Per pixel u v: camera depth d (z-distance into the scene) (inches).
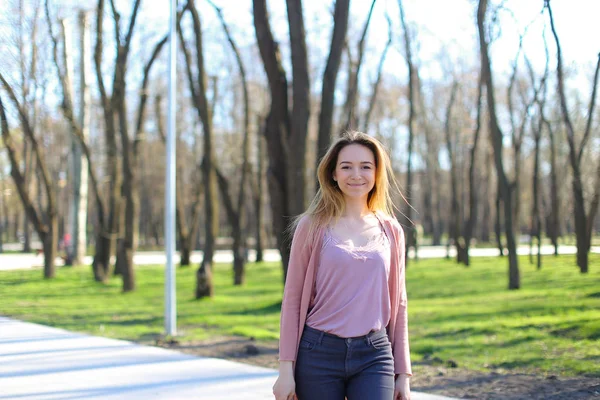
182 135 1521.9
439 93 1401.3
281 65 515.5
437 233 1942.7
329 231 120.6
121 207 870.4
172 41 392.8
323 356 116.0
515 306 479.2
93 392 239.9
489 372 269.6
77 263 1077.1
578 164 724.7
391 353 119.6
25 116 794.8
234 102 1366.9
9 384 252.7
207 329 413.4
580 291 562.9
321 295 118.4
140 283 804.0
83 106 1015.6
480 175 1787.6
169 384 252.5
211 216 617.3
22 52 729.6
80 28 876.0
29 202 835.4
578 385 239.1
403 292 125.2
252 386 249.0
